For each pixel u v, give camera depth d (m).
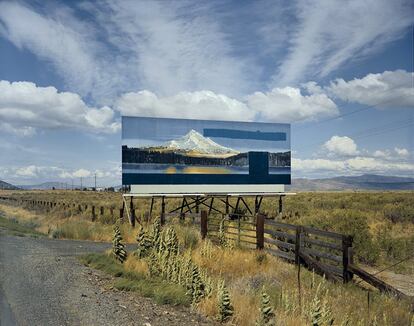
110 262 11.32
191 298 8.27
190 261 10.10
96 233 20.19
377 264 14.48
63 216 34.50
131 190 26.72
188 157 28.12
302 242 12.91
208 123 28.84
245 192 29.41
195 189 28.14
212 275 10.53
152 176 27.20
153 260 10.35
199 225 19.00
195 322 7.14
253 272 11.28
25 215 43.41
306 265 12.78
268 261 12.55
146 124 27.38
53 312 7.07
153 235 12.04
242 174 29.34
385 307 8.63
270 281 10.37
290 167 30.59
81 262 11.77
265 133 30.16
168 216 22.75
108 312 7.20
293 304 7.67
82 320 6.72
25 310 7.14
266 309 6.98
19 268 10.69
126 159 26.78
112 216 27.56
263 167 29.92
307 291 9.44
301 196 64.75
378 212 27.31
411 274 13.37
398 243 15.62
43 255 12.91
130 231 20.53
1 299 7.80
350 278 10.97
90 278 9.79
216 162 28.78
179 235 15.56
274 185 30.14
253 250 14.20
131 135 27.05
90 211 33.50
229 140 29.23
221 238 15.15
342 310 8.13
